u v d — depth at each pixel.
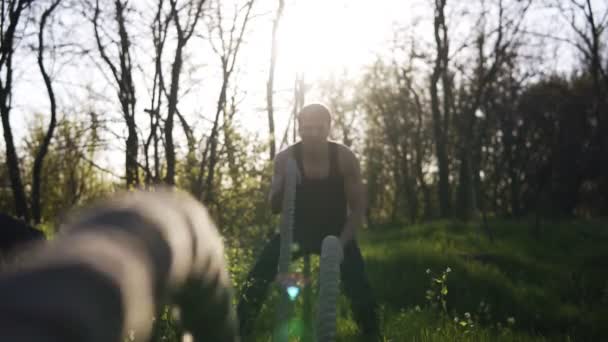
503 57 31.05
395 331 6.19
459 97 39.44
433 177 52.25
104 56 16.56
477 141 35.22
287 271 2.49
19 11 17.08
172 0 15.41
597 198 41.75
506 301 10.82
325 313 1.82
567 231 22.03
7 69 17.95
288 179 2.54
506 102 40.25
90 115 15.95
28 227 2.24
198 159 12.57
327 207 5.07
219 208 11.70
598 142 37.84
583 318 10.11
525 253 17.94
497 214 46.34
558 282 13.17
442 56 33.44
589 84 38.28
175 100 14.26
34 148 24.70
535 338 7.66
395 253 13.87
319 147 4.97
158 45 15.68
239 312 5.30
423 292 11.18
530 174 44.09
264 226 11.80
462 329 6.33
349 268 5.32
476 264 12.88
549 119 40.88
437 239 19.91
